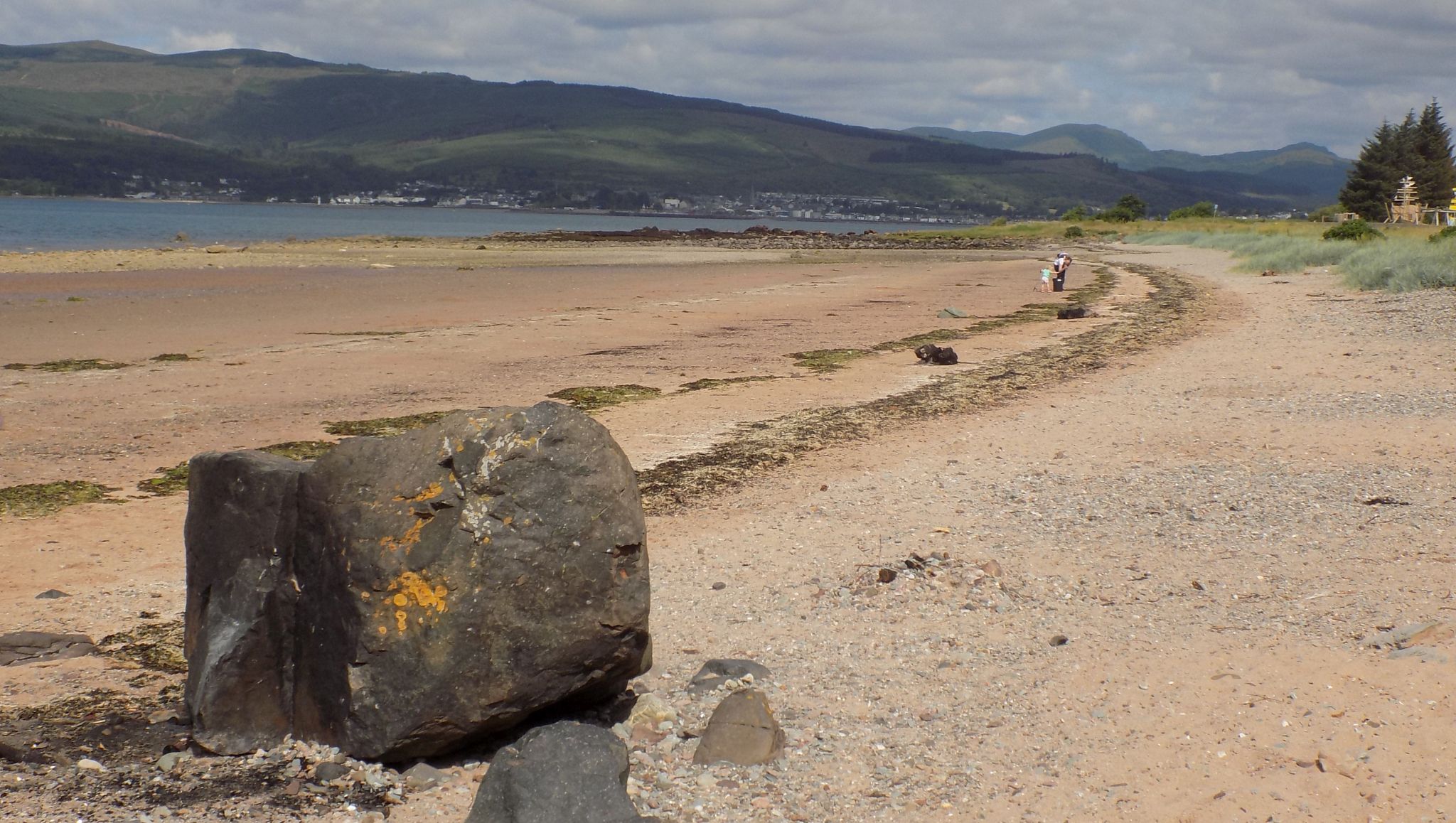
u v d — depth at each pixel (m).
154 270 37.94
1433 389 14.34
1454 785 4.38
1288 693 5.22
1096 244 82.44
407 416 13.38
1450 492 9.11
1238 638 5.96
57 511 9.20
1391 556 7.34
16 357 17.94
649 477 10.49
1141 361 18.39
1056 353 19.61
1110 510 8.95
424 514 4.57
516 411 4.78
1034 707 5.30
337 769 4.53
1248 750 4.75
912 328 23.95
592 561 4.69
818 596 6.98
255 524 4.97
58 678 5.68
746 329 23.47
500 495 4.61
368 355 18.56
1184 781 4.55
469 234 114.25
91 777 4.53
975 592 6.89
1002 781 4.61
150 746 4.89
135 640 6.32
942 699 5.43
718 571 7.61
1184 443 11.64
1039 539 8.17
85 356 18.14
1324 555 7.49
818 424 13.04
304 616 4.79
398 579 4.53
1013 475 10.33
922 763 4.77
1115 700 5.30
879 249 74.06
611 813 4.09
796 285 36.97
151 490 9.90
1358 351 18.38
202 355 18.28
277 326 22.56
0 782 4.43
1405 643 5.66
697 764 4.73
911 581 7.06
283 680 4.88
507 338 21.19
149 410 13.59
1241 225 99.44
